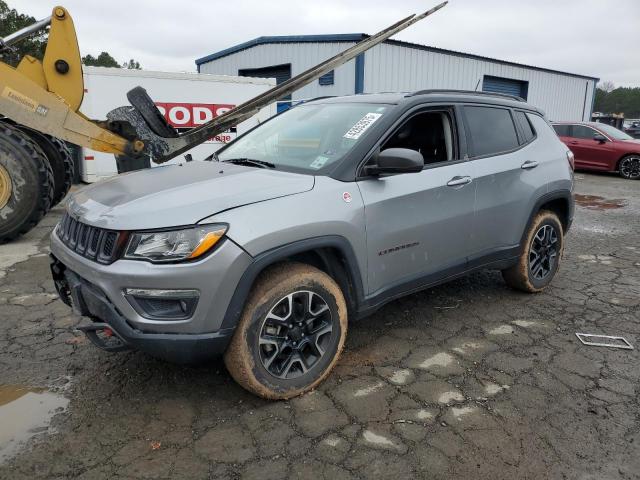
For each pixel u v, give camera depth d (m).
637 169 14.07
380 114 3.40
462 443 2.54
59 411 2.74
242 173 3.02
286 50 18.59
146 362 3.27
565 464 2.40
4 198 5.90
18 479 2.24
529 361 3.40
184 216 2.47
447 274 3.69
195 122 11.52
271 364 2.80
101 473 2.29
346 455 2.44
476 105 4.01
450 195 3.55
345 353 3.46
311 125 3.65
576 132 15.25
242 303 2.56
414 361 3.37
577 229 7.74
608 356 3.50
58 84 5.44
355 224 2.96
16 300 4.27
